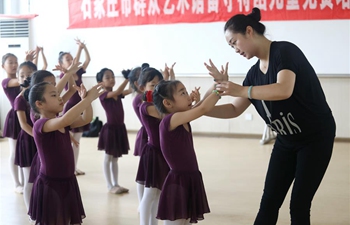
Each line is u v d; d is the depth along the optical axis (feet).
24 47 23.62
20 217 11.45
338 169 15.46
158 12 21.89
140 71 11.23
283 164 7.75
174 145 8.12
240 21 7.18
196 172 8.39
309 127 7.29
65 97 10.22
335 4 19.47
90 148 19.69
